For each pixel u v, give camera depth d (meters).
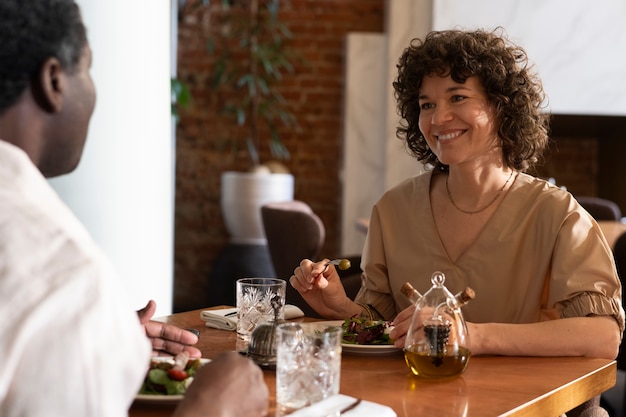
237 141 6.79
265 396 1.09
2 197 0.86
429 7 5.68
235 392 1.04
